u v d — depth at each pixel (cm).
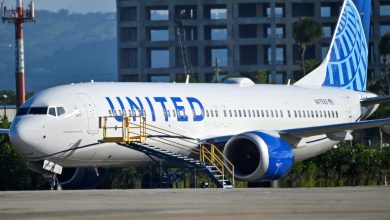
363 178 16750
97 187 15325
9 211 7025
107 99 12325
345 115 16100
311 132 13538
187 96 13438
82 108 12019
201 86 13975
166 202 7775
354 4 17400
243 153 13050
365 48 17538
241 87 14625
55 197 8619
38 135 11644
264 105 14588
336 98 16075
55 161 11981
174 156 12612
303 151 15250
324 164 16800
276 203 7538
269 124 14562
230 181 12825
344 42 17000
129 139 12250
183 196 8619
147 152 12650
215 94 13950
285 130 13525
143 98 12762
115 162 12631
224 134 13762
